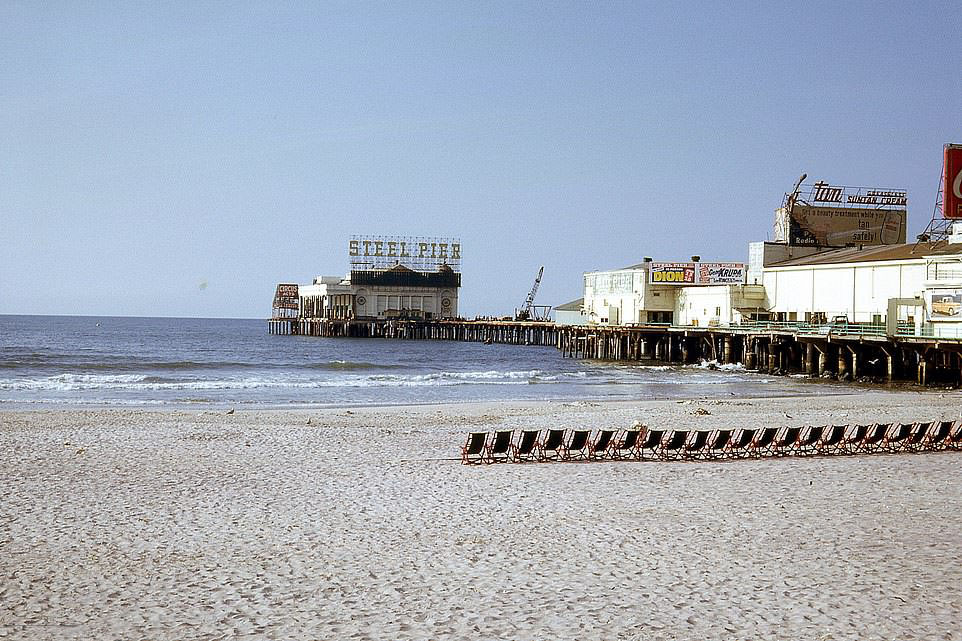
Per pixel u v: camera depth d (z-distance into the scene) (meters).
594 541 17.00
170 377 64.94
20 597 13.69
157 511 19.20
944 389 60.25
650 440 26.70
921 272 66.12
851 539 17.19
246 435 30.89
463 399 51.12
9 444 27.52
